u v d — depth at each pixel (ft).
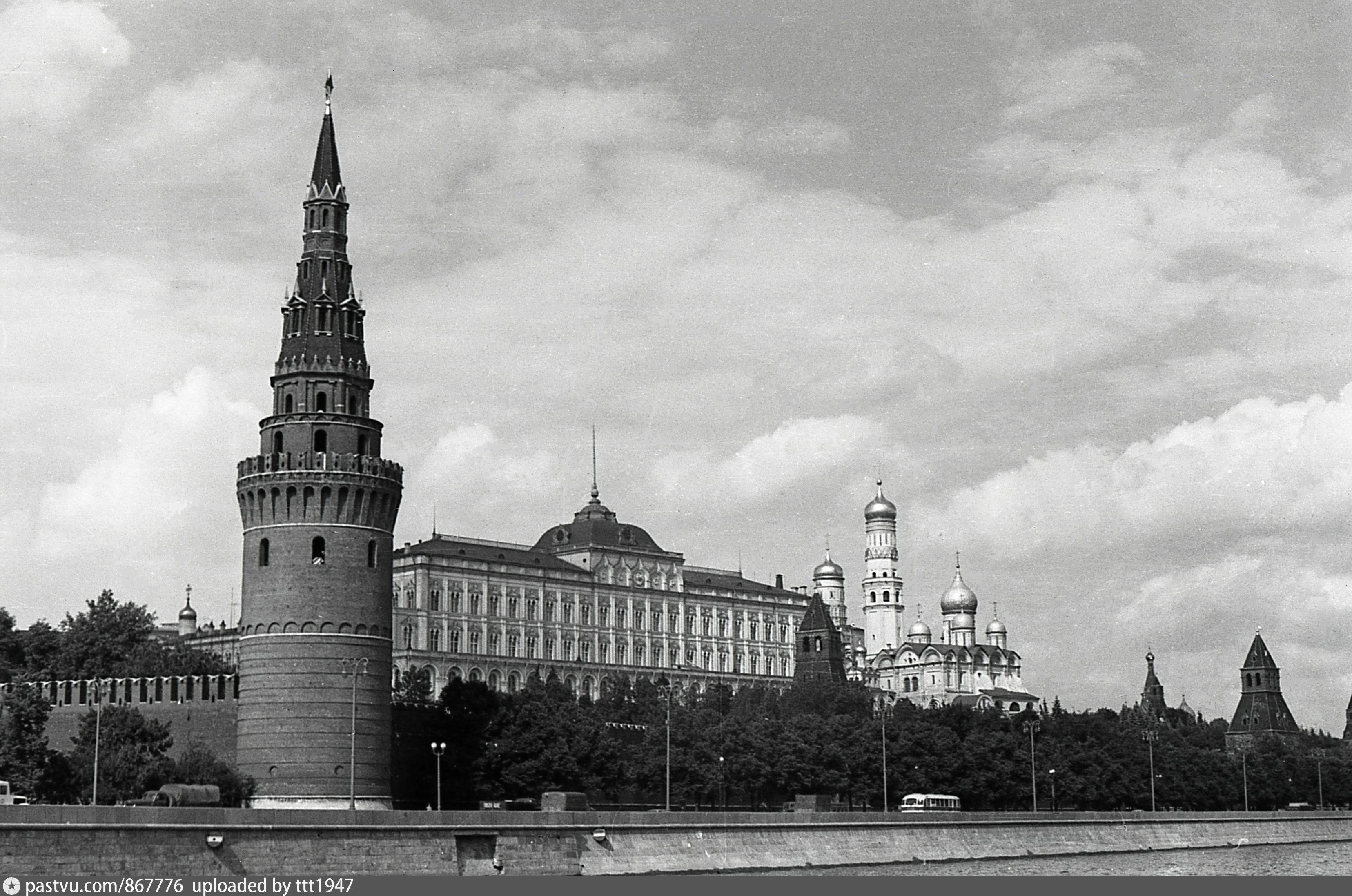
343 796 599.16
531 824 520.01
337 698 603.67
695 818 579.48
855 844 645.51
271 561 611.06
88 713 644.69
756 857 593.42
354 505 615.98
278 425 625.41
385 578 626.64
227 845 442.91
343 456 618.85
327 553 611.06
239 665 631.97
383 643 621.31
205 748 611.88
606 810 644.69
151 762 609.01
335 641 606.55
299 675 602.44
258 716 604.08
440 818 496.64
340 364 632.79
